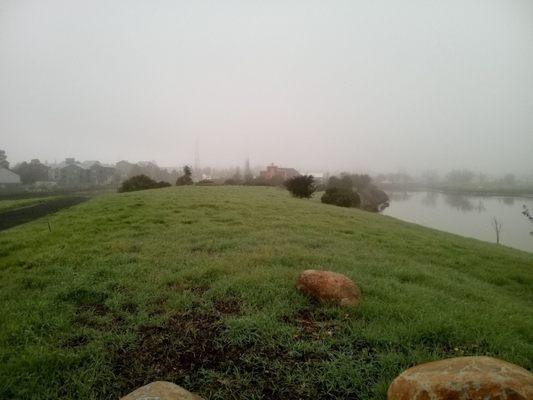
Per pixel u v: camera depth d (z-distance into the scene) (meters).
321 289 5.63
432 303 5.96
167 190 33.34
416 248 12.15
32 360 3.83
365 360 4.01
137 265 7.59
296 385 3.56
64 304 5.51
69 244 9.75
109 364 3.87
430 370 2.77
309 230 13.21
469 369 2.63
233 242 10.20
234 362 3.95
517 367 2.69
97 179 84.62
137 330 4.65
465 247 13.85
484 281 9.23
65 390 3.50
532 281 9.48
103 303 5.64
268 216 16.22
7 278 6.92
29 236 11.06
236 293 6.00
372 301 5.72
